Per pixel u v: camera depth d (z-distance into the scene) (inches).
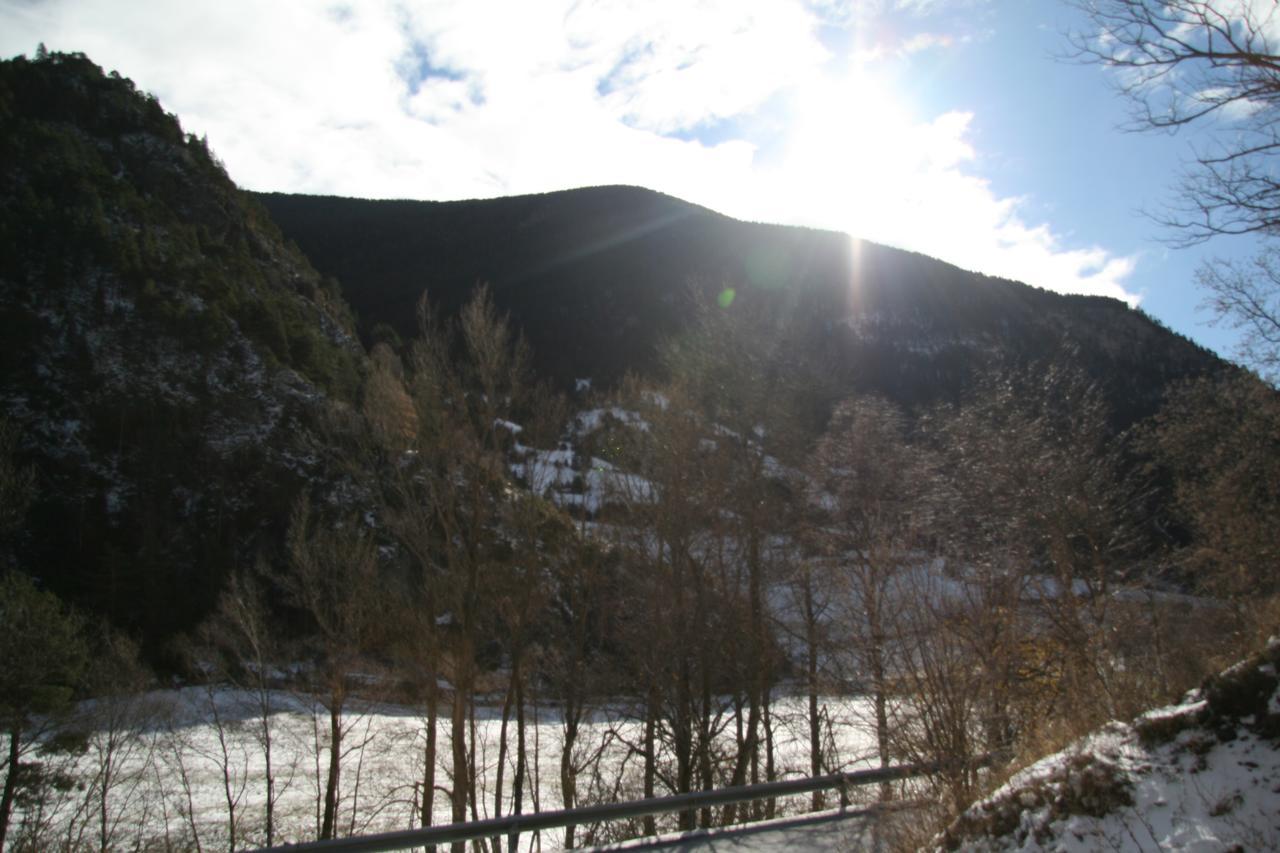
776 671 761.6
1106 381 1494.8
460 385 711.7
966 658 432.8
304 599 897.5
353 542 945.5
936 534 631.2
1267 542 732.7
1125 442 875.4
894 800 353.1
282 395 2295.8
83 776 932.6
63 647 924.0
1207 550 769.6
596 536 755.4
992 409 772.6
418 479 706.2
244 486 2022.6
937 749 359.3
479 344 713.0
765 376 740.7
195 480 2009.1
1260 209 285.9
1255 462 754.2
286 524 1953.7
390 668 803.4
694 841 340.5
